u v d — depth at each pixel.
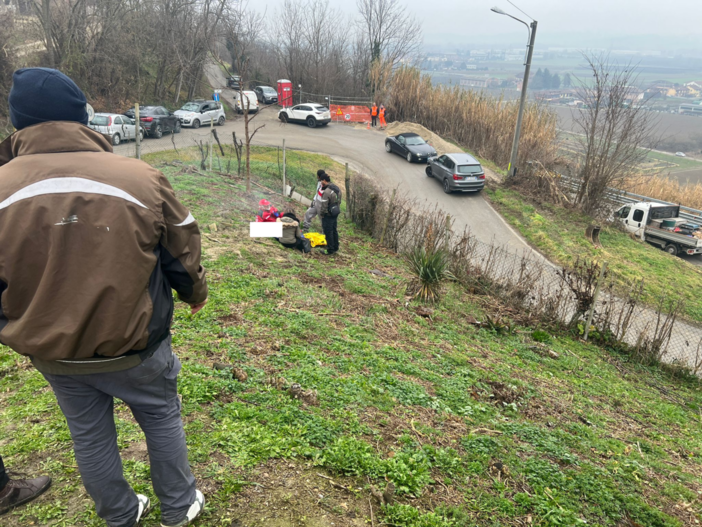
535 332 9.87
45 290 1.58
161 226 1.75
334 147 31.38
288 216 11.57
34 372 4.07
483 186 24.19
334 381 4.93
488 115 34.09
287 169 22.38
